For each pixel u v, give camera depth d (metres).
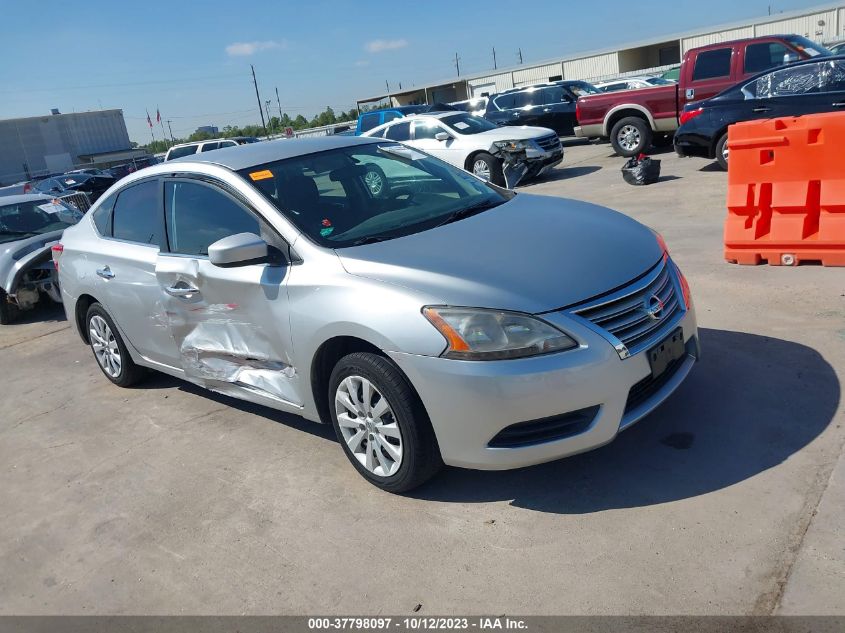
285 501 3.59
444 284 3.09
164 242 4.49
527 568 2.81
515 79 46.34
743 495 3.00
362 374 3.29
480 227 3.66
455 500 3.34
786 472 3.09
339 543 3.18
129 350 5.18
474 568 2.87
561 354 2.90
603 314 3.02
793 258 5.62
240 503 3.64
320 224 3.74
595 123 15.02
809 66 9.69
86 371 6.27
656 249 3.54
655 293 3.25
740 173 5.82
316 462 3.92
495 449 3.00
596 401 2.94
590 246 3.38
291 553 3.17
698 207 8.38
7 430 5.17
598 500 3.14
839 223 5.37
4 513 3.98
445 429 3.05
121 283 4.79
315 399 3.67
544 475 3.40
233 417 4.71
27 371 6.56
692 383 4.00
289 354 3.65
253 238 3.56
